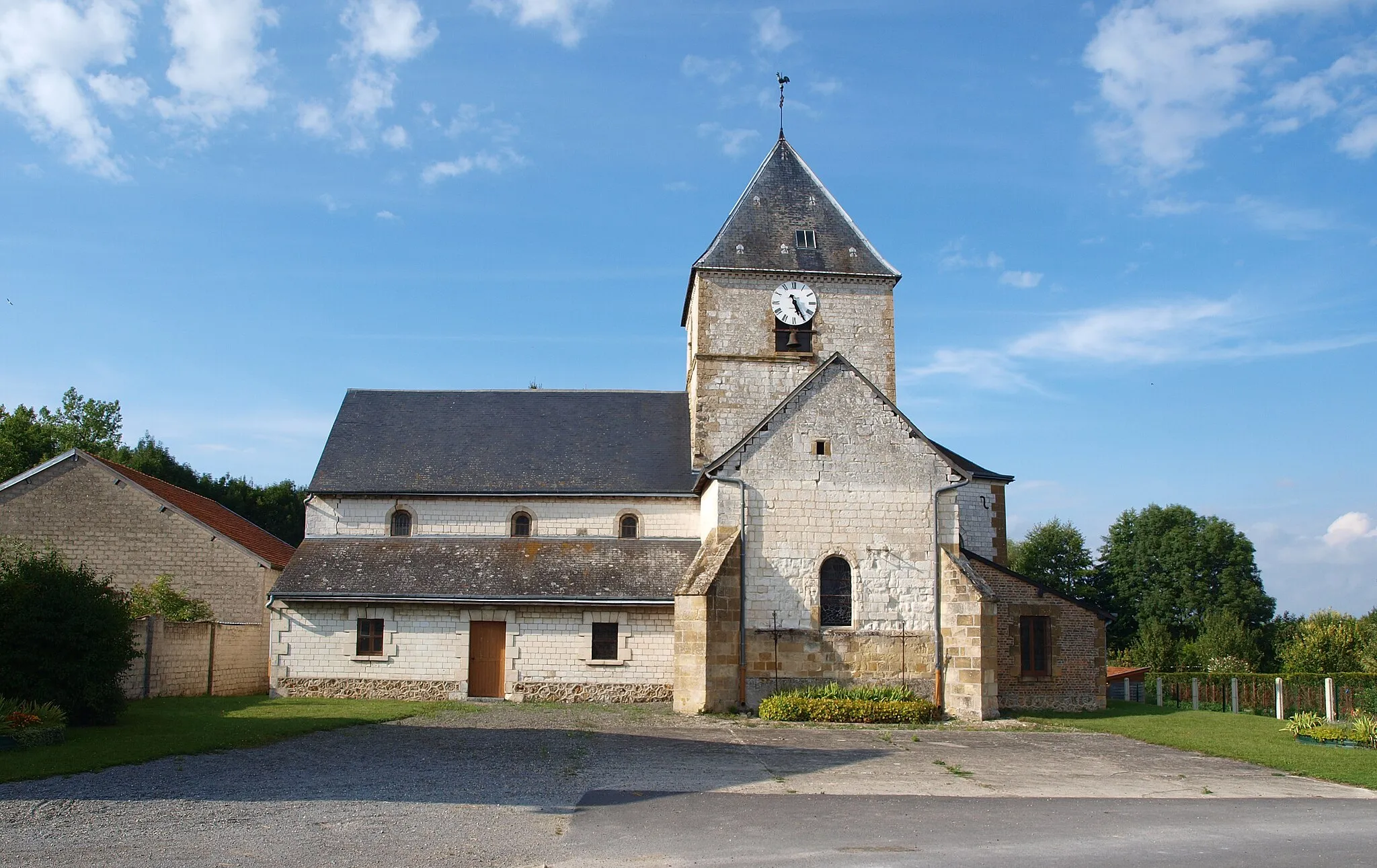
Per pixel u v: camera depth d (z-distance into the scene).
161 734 17.22
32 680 17.41
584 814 12.21
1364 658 46.31
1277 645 56.56
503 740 18.44
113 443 52.53
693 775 15.27
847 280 30.84
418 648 27.38
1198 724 23.59
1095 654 27.75
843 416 25.97
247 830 10.80
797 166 32.53
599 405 33.06
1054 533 65.50
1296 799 14.32
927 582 25.39
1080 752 18.95
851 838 11.26
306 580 27.39
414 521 29.27
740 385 30.12
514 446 30.98
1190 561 59.97
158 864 9.45
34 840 10.16
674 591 27.38
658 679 27.19
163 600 27.11
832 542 25.34
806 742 19.50
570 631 27.41
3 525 29.88
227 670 27.70
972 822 12.24
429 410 32.53
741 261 30.58
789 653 24.77
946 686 24.75
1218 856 10.66
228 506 55.25
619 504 29.34
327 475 29.56
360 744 17.44
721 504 25.34
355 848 10.19
